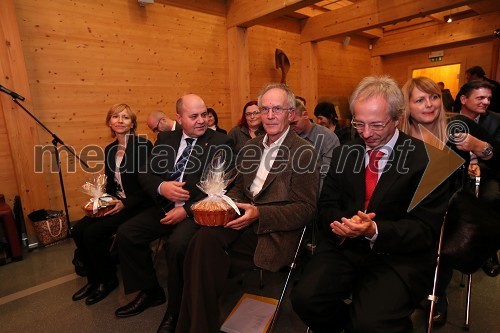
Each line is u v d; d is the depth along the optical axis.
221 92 4.30
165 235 1.76
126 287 1.65
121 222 1.87
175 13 3.73
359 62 6.43
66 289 1.98
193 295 1.19
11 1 2.54
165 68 3.72
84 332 1.55
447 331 1.46
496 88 3.49
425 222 1.11
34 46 2.84
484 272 1.97
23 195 2.75
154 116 3.03
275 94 1.45
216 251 1.25
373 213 1.05
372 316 0.98
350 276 1.20
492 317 1.54
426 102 1.40
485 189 1.63
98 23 3.18
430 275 1.11
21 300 1.86
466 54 5.63
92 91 3.21
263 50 4.77
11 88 2.60
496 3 4.58
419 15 3.73
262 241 1.34
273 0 3.55
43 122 2.95
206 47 4.05
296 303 1.14
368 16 4.20
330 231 1.26
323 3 4.93
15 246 2.41
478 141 1.45
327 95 5.90
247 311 1.61
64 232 2.78
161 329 1.45
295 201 1.41
